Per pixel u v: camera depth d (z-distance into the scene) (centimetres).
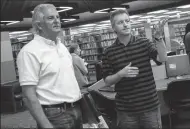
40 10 183
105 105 327
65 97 180
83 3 1085
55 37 188
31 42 182
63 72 183
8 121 636
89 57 1362
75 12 1270
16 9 950
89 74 1038
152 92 215
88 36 1373
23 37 1586
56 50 185
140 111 212
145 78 213
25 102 175
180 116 374
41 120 169
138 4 1191
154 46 215
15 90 773
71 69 191
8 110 756
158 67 412
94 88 398
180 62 408
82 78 454
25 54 174
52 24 182
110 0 1041
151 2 1129
